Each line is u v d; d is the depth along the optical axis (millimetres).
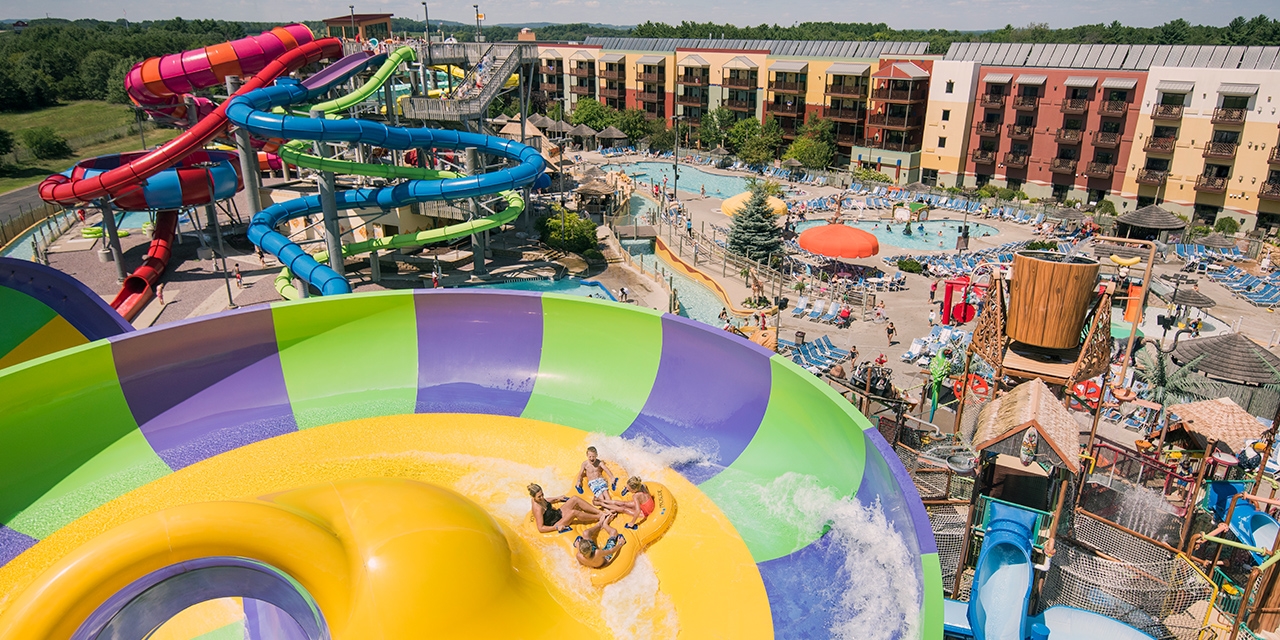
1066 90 57375
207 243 37375
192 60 38562
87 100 123188
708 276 35969
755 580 8438
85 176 33750
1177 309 31438
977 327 18031
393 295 13008
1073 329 16406
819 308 31375
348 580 6512
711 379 11805
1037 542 13289
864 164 68625
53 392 10227
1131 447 19422
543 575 8180
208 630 8938
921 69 63844
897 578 7637
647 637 7641
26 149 82062
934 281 37094
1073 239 46656
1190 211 53906
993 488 15289
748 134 72875
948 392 23969
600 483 9625
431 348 12938
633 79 86375
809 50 72688
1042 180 60312
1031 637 11867
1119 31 152625
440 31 50750
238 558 6270
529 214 44281
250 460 10633
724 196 58875
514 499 9734
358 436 11211
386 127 29109
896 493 8273
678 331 12266
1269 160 49562
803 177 65188
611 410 11914
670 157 75625
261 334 12250
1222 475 17328
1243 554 14680
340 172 29422
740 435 10969
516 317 13102
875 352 27734
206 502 6305
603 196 47250
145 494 9883
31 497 9523
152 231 39531
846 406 9852
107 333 16156
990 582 12391
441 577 6707
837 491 9312
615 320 12750
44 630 5488
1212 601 12719
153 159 31422
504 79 37125
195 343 11688
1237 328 31594
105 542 5801
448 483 10109
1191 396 22188
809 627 7719
